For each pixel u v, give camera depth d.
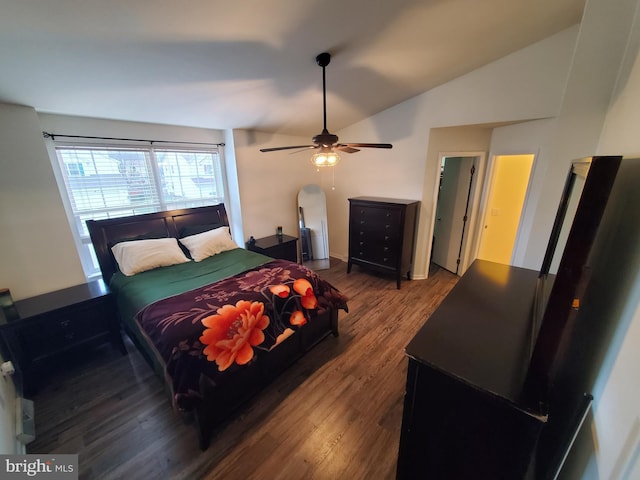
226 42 1.76
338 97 3.07
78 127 2.60
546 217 2.16
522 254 2.97
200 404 1.53
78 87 1.99
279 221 4.41
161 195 3.30
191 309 1.85
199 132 3.51
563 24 2.19
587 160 0.95
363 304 3.35
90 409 1.90
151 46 1.67
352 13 1.70
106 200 2.90
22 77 1.73
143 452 1.61
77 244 2.74
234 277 2.41
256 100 2.80
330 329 2.65
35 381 2.03
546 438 1.06
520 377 0.95
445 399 1.06
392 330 2.81
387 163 3.94
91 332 2.29
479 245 3.79
